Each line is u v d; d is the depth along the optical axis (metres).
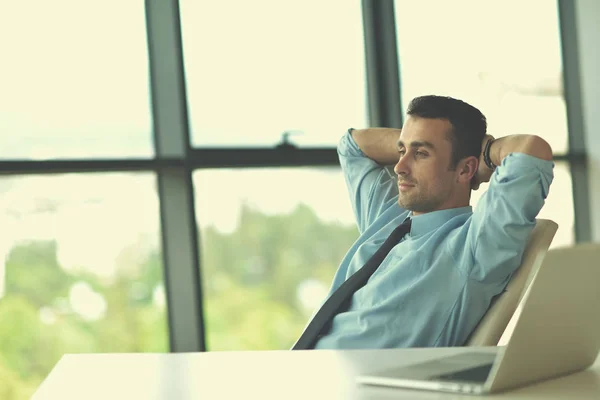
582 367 1.03
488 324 1.74
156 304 2.91
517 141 1.82
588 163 4.17
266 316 3.15
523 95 3.99
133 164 2.80
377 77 3.47
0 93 2.65
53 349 2.77
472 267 1.76
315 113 3.28
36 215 2.70
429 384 0.90
